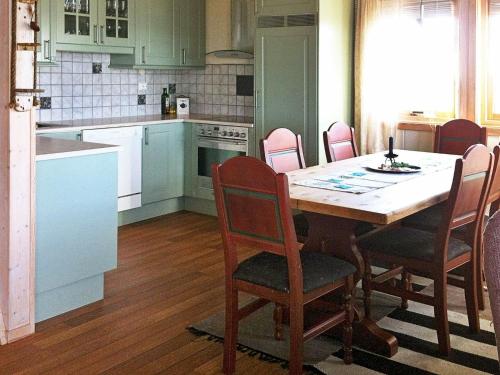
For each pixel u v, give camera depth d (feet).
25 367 9.04
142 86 20.20
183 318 10.95
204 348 9.75
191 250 15.28
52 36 15.93
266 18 17.43
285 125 17.34
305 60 16.75
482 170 9.66
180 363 9.22
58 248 10.78
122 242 15.94
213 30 20.44
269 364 9.23
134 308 11.42
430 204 9.21
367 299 10.10
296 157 12.55
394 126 17.26
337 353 9.58
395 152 14.26
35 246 10.36
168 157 18.84
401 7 16.78
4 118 9.50
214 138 18.69
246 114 19.97
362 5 17.19
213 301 11.82
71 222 10.96
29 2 9.32
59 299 11.05
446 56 16.58
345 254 9.66
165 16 19.16
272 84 17.46
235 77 20.10
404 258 9.72
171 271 13.61
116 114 19.42
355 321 9.73
